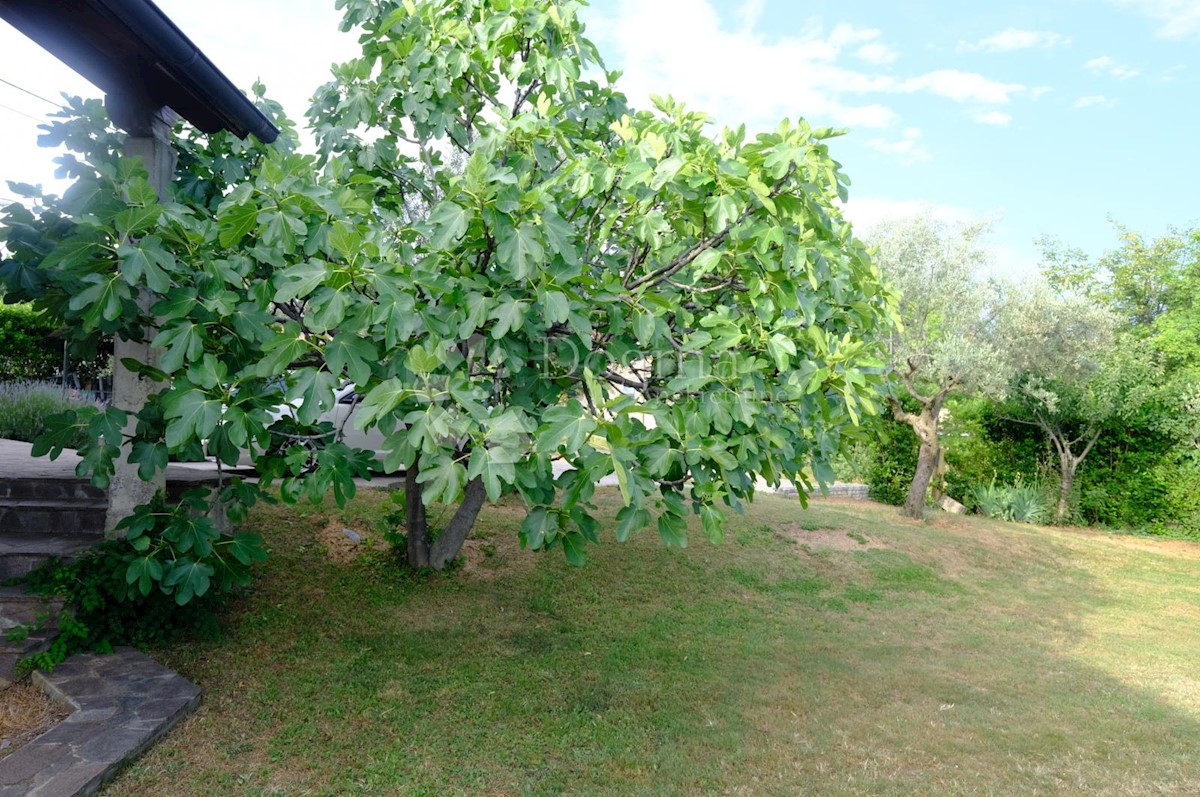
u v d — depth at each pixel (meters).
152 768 3.43
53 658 4.14
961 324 11.73
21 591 4.46
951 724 4.78
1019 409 14.29
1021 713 5.09
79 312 3.91
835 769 4.06
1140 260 23.48
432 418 2.95
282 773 3.57
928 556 9.92
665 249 4.48
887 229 12.30
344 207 3.66
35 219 3.79
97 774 3.19
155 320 4.71
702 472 3.46
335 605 5.74
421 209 6.78
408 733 4.08
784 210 3.72
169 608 4.70
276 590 5.77
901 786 3.90
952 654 6.43
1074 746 4.58
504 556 7.31
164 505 4.39
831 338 3.92
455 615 5.93
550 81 4.71
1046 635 7.34
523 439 3.32
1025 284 12.02
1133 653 6.89
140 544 4.13
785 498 12.48
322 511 7.39
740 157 3.72
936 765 4.19
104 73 4.55
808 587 8.07
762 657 5.82
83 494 5.67
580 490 3.23
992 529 12.16
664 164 3.63
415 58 5.09
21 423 9.48
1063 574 10.28
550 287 3.46
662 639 6.01
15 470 6.13
